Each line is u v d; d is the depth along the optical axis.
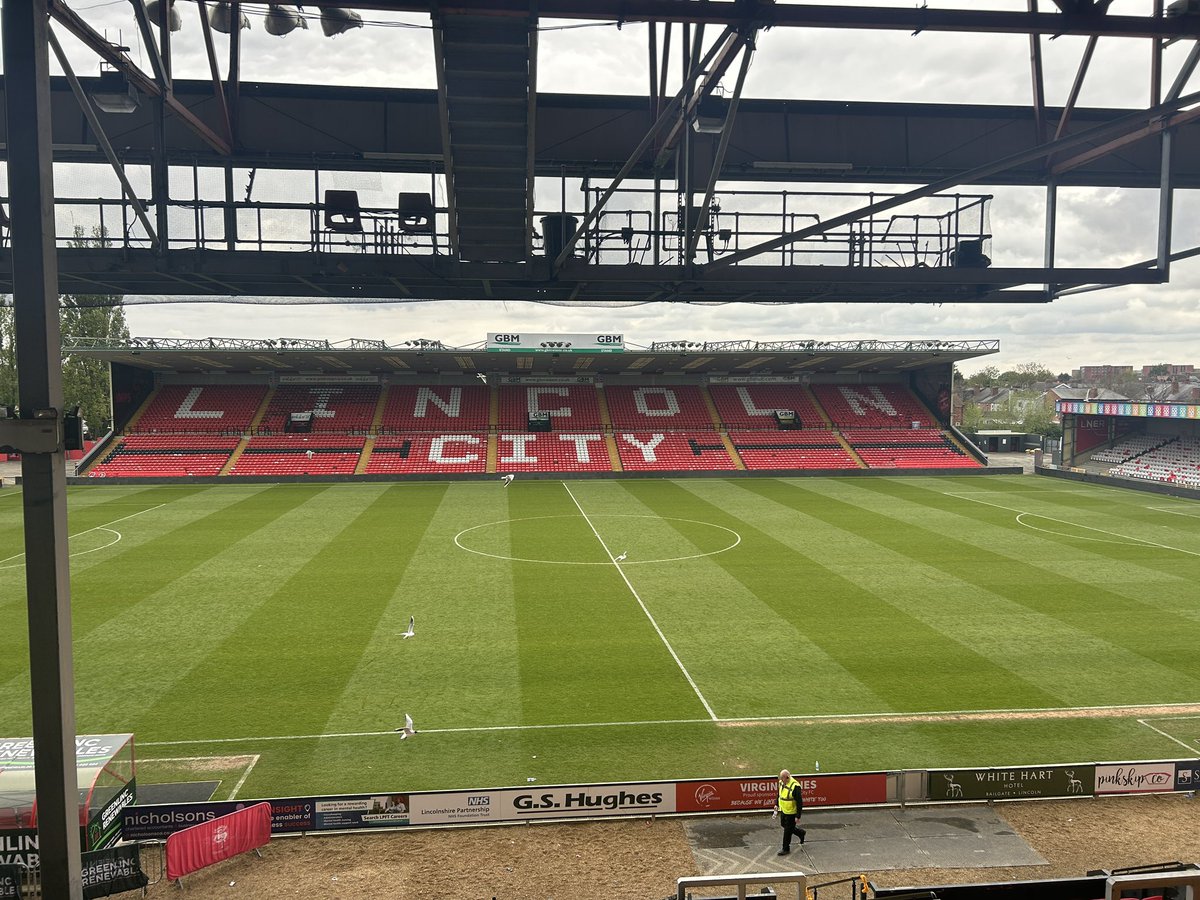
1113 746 16.09
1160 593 27.02
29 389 7.19
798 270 15.52
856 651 21.38
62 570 7.48
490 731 16.69
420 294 16.61
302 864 12.34
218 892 11.62
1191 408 52.66
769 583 28.31
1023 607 25.36
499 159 13.03
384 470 57.69
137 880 11.56
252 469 56.69
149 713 17.39
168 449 58.28
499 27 10.94
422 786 14.53
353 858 12.52
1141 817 13.77
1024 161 12.86
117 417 60.19
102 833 12.12
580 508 44.53
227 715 17.34
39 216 7.09
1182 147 17.48
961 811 13.95
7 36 6.97
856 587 27.77
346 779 14.74
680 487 53.69
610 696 18.45
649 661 20.66
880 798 14.01
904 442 65.44
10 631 22.36
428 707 17.83
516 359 59.59
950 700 18.25
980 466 61.84
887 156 17.11
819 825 13.48
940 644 21.91
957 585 28.03
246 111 16.17
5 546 33.62
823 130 16.86
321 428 62.47
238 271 14.18
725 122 13.60
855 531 37.94
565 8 10.65
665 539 35.91
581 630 23.09
